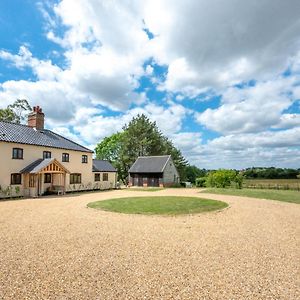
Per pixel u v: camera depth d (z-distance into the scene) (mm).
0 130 22906
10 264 5562
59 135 30422
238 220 10883
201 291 4332
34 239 7656
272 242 7484
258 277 4918
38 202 17594
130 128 52312
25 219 10945
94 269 5293
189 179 73000
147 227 9391
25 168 23094
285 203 16844
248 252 6508
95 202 16297
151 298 4090
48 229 9000
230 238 7926
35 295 4156
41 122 28469
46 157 25531
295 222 10523
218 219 11055
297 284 4605
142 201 16500
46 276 4922
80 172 29922
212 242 7453
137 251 6539
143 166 42688
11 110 43125
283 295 4191
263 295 4191
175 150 62344
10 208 14539
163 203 15398
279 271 5227
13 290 4328
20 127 26000
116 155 53531
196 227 9461
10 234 8281
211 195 22188
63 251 6500
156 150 53125
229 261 5824
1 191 20922
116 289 4395
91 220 10680
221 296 4156
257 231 8891
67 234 8289
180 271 5211
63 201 18109
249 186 37688
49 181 25891
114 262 5723
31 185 22797
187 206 14133
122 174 51969
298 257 6125
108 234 8312
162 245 7102
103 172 34250
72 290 4344
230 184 34875
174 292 4297
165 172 41062
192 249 6738
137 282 4680
